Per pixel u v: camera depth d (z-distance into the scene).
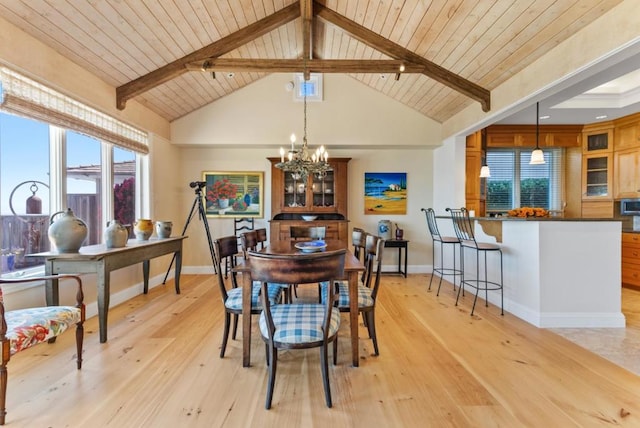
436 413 1.63
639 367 2.11
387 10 3.11
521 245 3.10
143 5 2.58
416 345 2.45
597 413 1.63
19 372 2.00
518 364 2.15
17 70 2.26
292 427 1.53
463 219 3.70
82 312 2.05
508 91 3.32
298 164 3.10
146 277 3.90
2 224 2.40
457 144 4.64
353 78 4.97
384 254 5.38
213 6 2.97
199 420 1.57
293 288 3.93
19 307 2.41
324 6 3.53
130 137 3.81
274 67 3.52
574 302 2.86
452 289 4.22
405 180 5.35
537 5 2.35
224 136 4.88
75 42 2.62
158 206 4.48
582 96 4.26
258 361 2.20
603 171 4.97
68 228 2.46
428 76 3.73
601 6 2.16
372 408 1.67
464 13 2.73
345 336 2.64
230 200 5.22
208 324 2.88
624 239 4.34
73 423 1.54
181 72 3.50
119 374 2.00
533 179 5.45
